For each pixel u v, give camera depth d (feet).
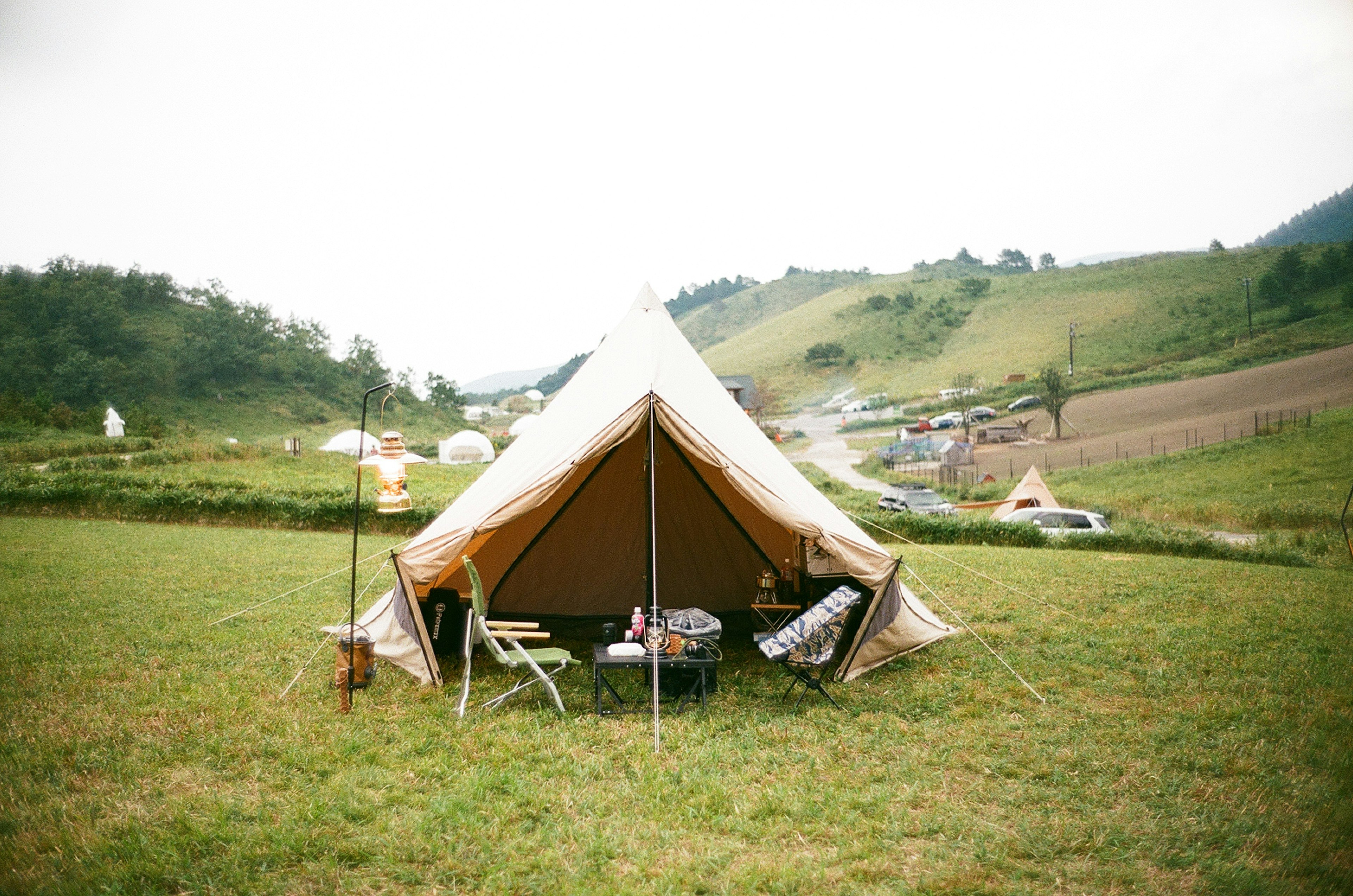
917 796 13.92
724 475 22.79
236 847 12.05
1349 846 12.03
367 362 283.79
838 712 18.08
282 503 56.49
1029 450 141.69
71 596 30.45
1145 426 145.89
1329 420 121.70
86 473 69.77
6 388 207.92
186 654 22.45
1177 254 325.62
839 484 116.06
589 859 11.87
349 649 17.95
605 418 20.84
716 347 391.24
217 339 250.57
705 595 27.68
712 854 11.98
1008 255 624.59
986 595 30.81
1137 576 35.63
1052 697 18.99
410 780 14.56
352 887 11.21
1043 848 12.19
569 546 27.32
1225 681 19.94
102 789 14.02
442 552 19.70
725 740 16.49
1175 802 13.64
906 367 281.33
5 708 17.94
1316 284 226.17
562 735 16.61
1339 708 18.11
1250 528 72.13
